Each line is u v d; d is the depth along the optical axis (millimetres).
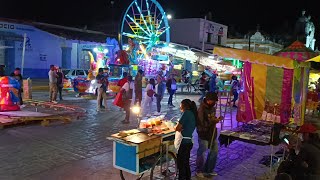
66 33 31234
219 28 43500
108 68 21266
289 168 5305
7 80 11828
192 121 5895
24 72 28094
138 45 26859
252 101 8414
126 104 11516
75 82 19250
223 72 24719
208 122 6492
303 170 5000
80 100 17812
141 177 6234
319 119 15312
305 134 5137
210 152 6570
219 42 43969
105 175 6414
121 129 10594
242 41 44875
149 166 5793
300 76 8602
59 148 8148
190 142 5910
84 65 32000
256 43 44656
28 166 6766
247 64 8383
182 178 5957
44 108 14094
